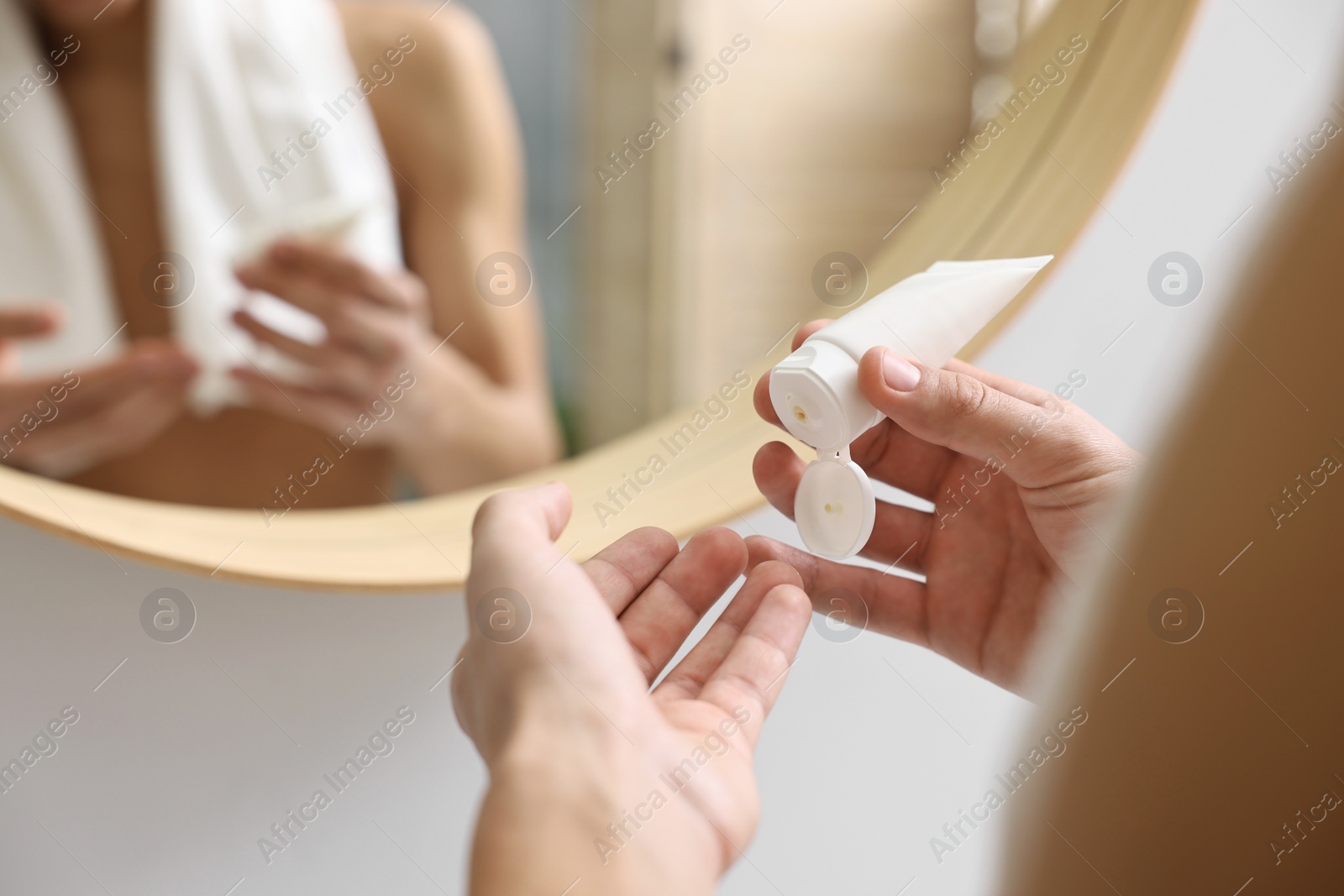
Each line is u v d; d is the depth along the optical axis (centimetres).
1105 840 15
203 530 52
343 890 53
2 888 49
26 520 45
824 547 44
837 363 40
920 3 173
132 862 50
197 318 82
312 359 82
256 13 82
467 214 99
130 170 82
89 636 48
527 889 28
